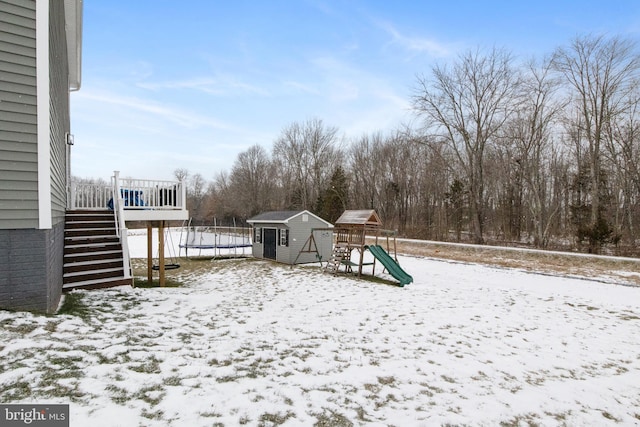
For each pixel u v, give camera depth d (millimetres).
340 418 3209
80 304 6004
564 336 6652
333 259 14898
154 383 3439
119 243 8445
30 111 4473
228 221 48500
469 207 28828
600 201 22469
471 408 3670
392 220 34938
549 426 3477
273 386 3719
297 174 44719
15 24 4332
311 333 5855
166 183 10078
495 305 8977
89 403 2889
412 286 11328
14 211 4414
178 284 10508
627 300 9922
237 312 6863
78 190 10844
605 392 4387
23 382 3059
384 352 5207
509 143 25047
